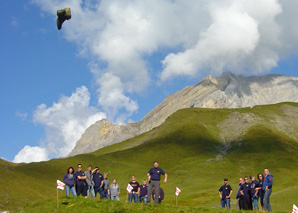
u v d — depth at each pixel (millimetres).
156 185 33500
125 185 131000
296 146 167500
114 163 159750
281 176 130250
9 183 104000
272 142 170250
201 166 151000
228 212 29906
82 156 164875
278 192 88125
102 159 164625
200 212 29469
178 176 140500
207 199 94250
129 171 149000
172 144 182375
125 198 103312
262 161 149625
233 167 146875
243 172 140750
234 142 180250
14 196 93500
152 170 33781
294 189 89188
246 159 154000
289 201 78188
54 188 112438
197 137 189625
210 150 173000
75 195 35844
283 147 163000
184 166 154000
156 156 170125
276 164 144750
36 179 118562
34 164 138125
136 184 43656
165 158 167125
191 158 164250
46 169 135000
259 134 184125
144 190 42875
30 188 104875
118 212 28172
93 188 38812
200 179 133125
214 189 114938
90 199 32344
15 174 115062
